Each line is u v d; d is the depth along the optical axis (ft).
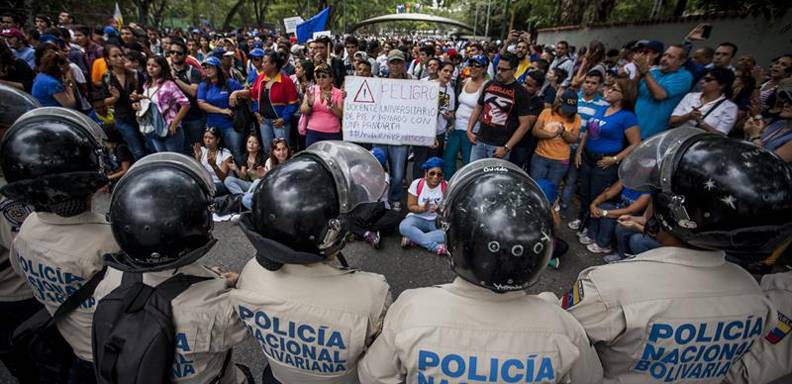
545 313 3.49
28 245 4.55
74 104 14.26
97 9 73.00
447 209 3.63
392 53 14.40
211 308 3.93
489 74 23.82
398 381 3.72
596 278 4.01
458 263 3.37
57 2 60.59
